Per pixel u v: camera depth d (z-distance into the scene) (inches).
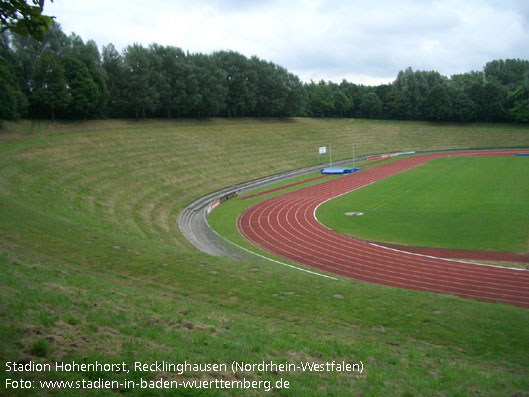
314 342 578.6
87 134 2721.5
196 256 1071.6
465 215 1987.0
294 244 1637.6
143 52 3774.6
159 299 704.4
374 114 6264.8
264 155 3708.2
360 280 1234.6
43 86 3078.2
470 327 727.7
